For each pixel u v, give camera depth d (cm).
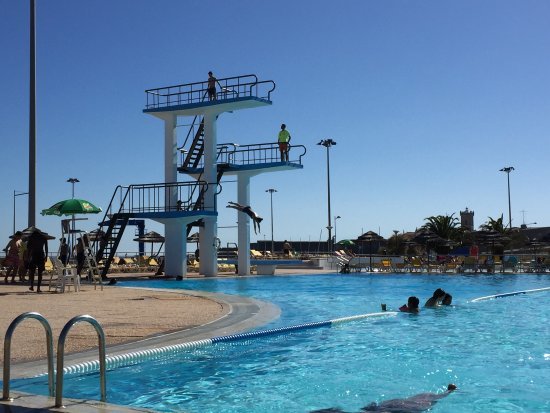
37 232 1816
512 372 772
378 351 912
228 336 945
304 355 878
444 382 722
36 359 732
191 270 3669
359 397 652
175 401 631
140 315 1197
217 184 2925
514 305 1616
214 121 2964
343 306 1546
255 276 3130
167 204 2873
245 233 3259
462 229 6981
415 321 1278
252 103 2869
